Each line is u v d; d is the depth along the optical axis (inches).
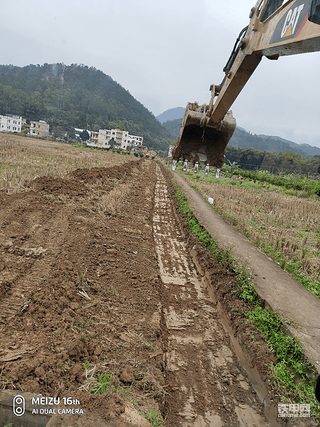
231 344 187.8
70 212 321.7
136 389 129.5
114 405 106.9
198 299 235.8
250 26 200.2
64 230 270.4
